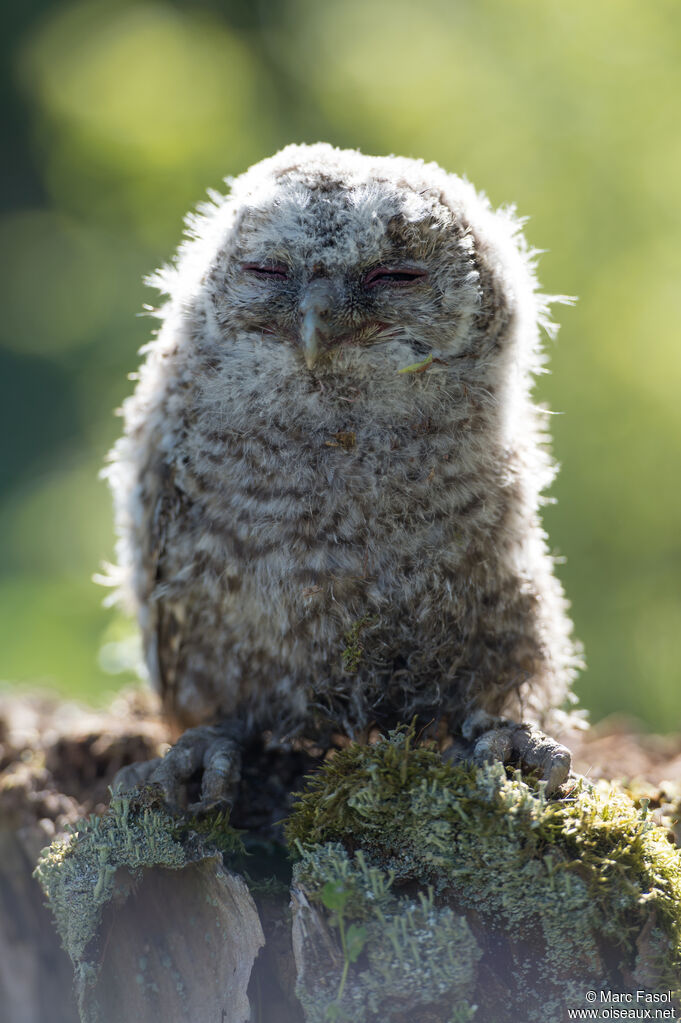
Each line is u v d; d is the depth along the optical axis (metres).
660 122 3.19
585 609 3.21
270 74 3.95
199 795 2.82
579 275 3.19
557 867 2.74
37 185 6.02
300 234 2.82
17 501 4.73
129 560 2.91
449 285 2.83
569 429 3.19
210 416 2.84
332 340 2.81
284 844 2.81
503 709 2.86
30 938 2.84
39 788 2.88
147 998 2.77
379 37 3.36
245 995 2.76
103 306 4.25
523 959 2.74
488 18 3.25
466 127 3.24
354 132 3.40
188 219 2.91
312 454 2.82
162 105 3.82
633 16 3.20
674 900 2.75
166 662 2.88
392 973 2.73
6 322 5.59
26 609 3.70
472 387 2.83
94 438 3.90
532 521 2.85
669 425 3.17
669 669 3.21
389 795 2.76
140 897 2.78
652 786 2.85
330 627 2.82
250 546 2.82
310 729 2.85
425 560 2.82
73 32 4.29
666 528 3.20
